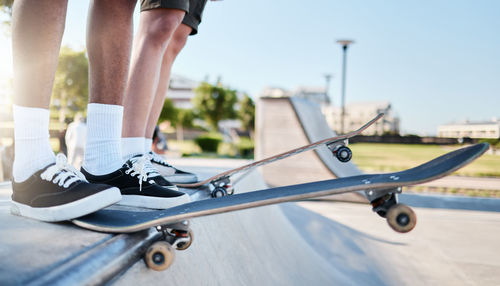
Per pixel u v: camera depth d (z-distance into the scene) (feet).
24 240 2.67
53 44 3.26
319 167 22.15
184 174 7.06
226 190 6.13
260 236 7.83
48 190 3.30
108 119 4.25
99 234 2.96
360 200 20.94
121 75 4.16
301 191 2.97
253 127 136.36
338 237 13.39
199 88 114.01
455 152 2.90
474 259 11.81
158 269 2.90
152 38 5.55
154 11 5.53
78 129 18.83
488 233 14.88
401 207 2.75
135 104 5.49
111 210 3.75
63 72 54.39
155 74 5.65
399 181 2.72
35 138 3.41
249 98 136.56
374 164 51.67
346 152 5.06
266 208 10.17
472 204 20.62
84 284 2.15
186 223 3.15
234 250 5.62
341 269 10.52
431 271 10.78
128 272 2.72
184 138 130.21
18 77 3.28
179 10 5.62
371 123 4.90
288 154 5.72
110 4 3.81
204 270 4.12
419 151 83.10
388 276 10.30
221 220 5.69
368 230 15.12
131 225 2.92
